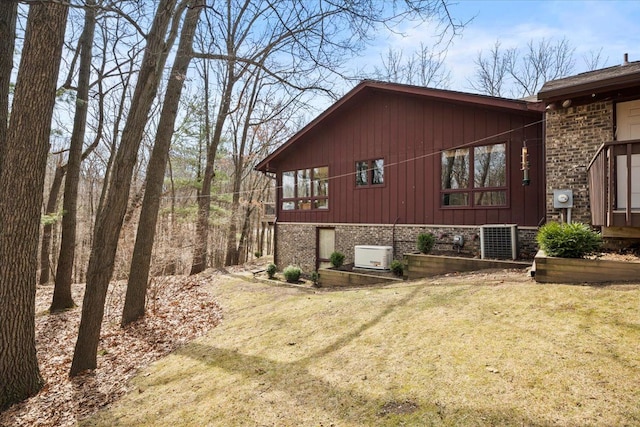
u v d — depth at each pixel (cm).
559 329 382
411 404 301
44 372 552
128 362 549
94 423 379
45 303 977
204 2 696
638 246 609
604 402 261
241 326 627
